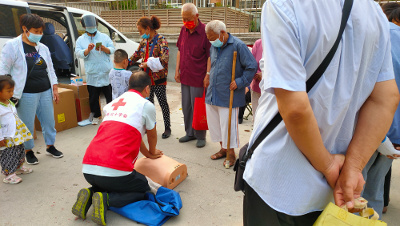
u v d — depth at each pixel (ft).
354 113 3.27
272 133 3.41
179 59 12.81
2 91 8.48
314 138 2.93
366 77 3.21
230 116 10.03
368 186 6.35
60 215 7.75
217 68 10.08
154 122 8.27
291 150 3.28
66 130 14.42
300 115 2.79
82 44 14.58
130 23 32.30
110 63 15.25
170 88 24.67
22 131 9.27
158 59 12.34
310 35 2.84
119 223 7.45
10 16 15.25
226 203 8.38
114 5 33.73
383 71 3.24
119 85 13.05
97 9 34.30
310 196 3.36
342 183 3.22
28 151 10.61
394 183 9.43
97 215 7.09
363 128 3.31
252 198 3.91
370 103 3.34
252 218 3.98
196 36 11.44
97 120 15.44
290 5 2.86
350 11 2.89
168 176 8.77
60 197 8.57
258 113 3.79
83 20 14.21
